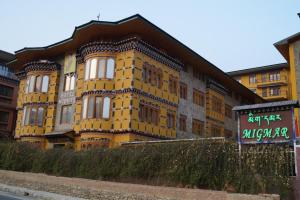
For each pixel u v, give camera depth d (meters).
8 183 26.89
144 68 31.91
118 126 30.05
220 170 16.19
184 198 16.14
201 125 40.56
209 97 42.81
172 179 17.67
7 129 51.88
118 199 18.88
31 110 38.00
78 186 21.30
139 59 31.36
